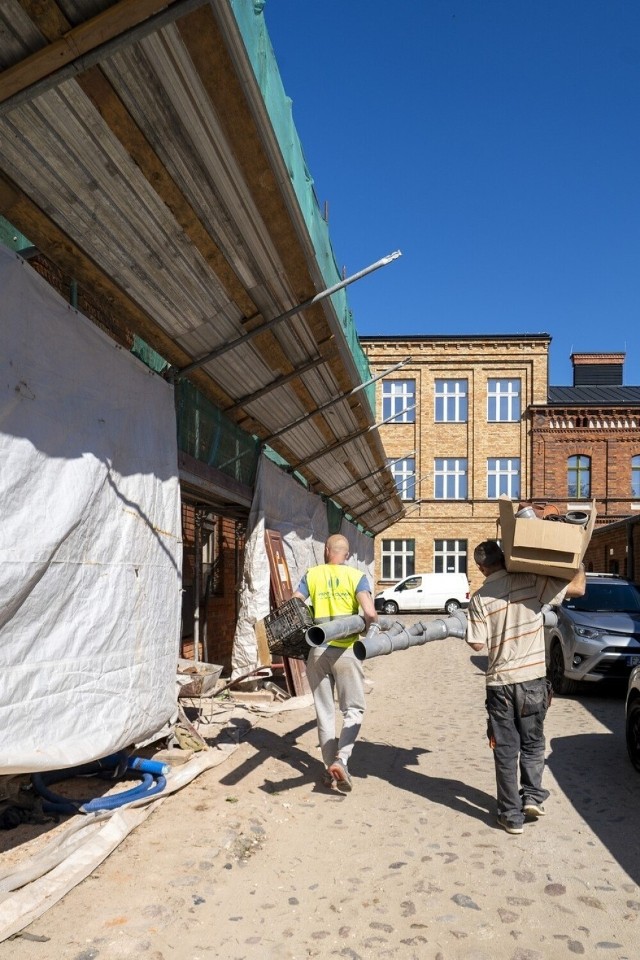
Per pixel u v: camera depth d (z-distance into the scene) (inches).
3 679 146.5
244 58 141.3
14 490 149.7
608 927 134.2
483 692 414.0
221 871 153.4
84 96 138.2
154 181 166.4
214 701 330.6
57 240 177.8
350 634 212.5
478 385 1462.8
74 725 169.2
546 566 185.6
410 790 214.8
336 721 315.9
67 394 171.8
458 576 1302.9
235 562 566.3
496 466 1451.8
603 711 362.6
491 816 192.9
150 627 214.1
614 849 171.0
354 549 823.1
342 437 457.4
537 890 148.9
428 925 133.9
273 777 223.1
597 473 1398.9
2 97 130.6
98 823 170.9
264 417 359.9
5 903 128.8
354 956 123.0
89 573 179.0
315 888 148.5
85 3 117.9
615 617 422.9
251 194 182.2
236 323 245.3
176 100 146.4
